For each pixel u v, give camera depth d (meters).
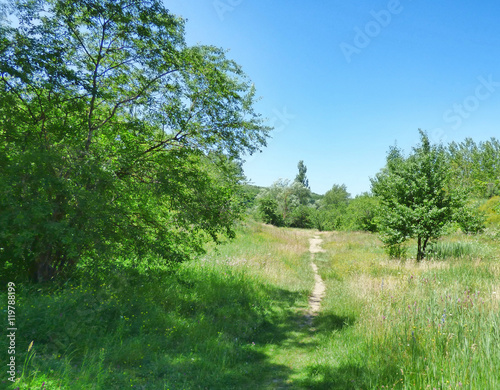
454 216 12.94
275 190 59.03
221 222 8.30
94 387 3.34
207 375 4.38
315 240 30.52
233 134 8.40
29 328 4.27
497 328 4.23
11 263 6.07
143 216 8.05
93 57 7.24
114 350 4.53
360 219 31.00
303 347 5.94
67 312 4.93
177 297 7.47
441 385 3.31
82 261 6.99
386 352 4.52
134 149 7.41
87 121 6.80
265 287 10.12
